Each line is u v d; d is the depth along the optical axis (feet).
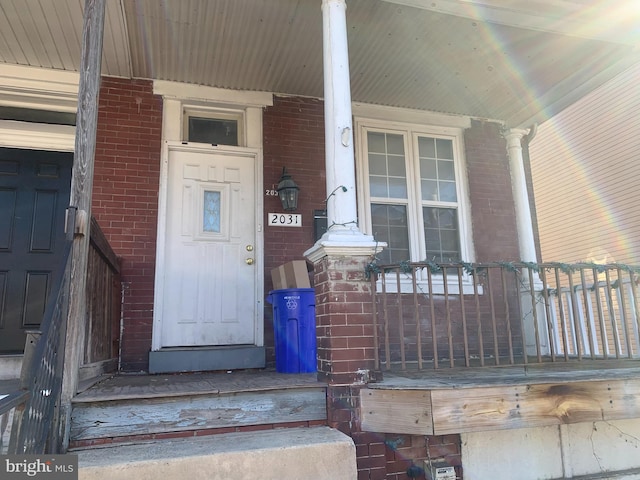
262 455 7.91
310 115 16.63
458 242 17.70
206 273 14.92
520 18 12.91
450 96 17.17
